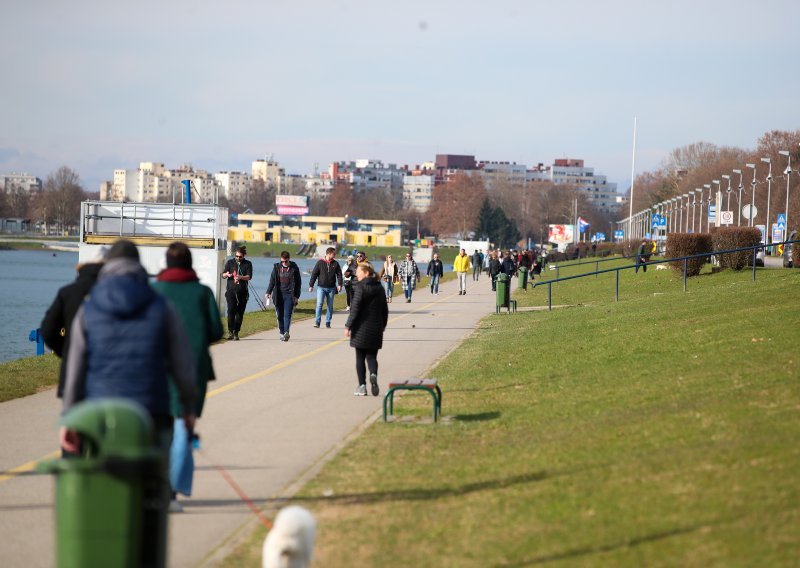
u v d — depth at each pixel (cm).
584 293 15725
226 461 3894
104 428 1864
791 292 8456
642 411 4269
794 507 2578
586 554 2448
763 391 4291
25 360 7425
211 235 12281
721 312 7775
